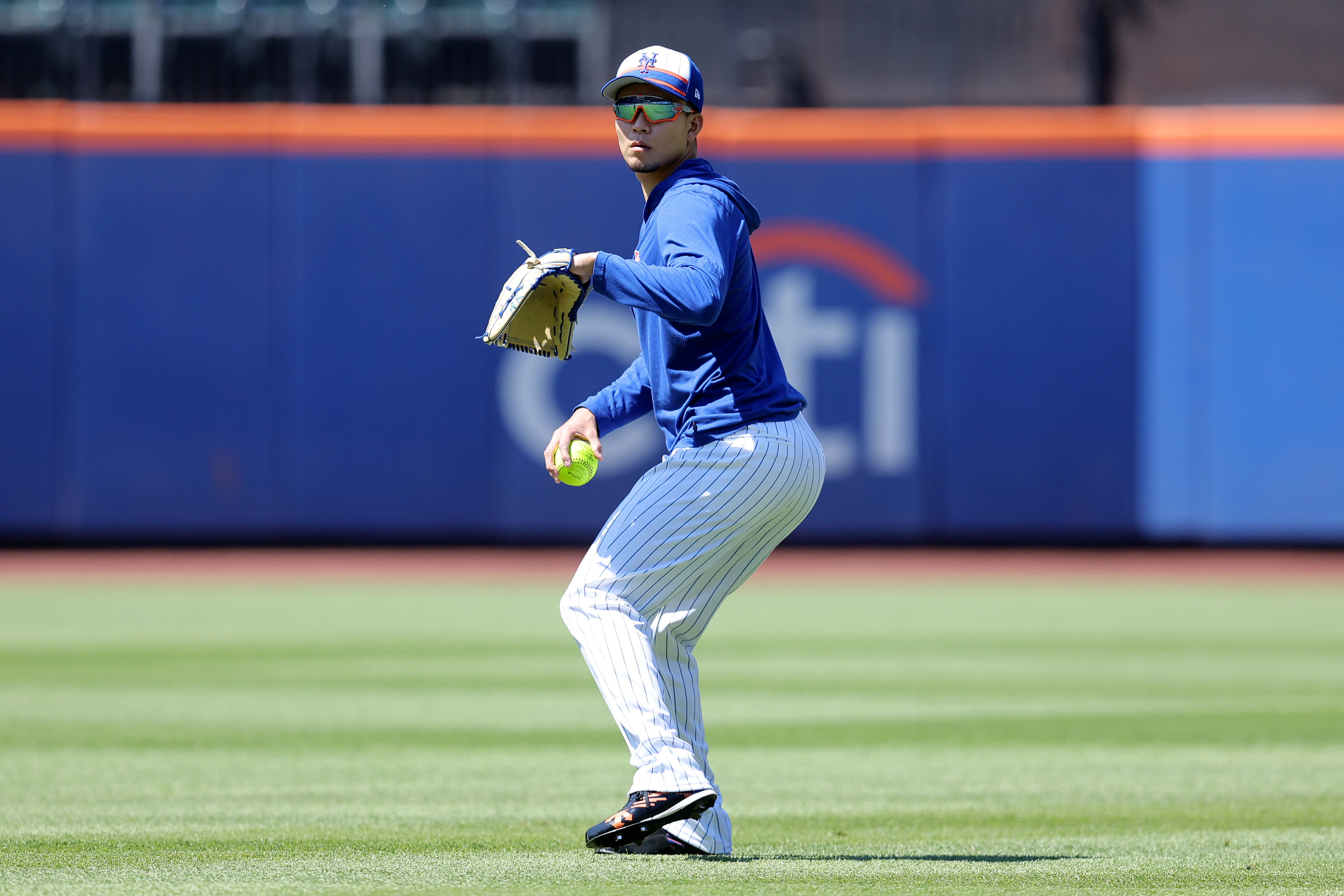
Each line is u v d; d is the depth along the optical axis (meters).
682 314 9.87
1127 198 44.34
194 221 44.19
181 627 30.50
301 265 44.38
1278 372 44.12
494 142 44.56
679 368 10.73
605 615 10.65
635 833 10.73
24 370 43.84
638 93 10.54
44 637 28.98
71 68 47.00
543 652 27.08
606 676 10.63
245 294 44.38
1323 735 18.59
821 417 44.97
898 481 44.94
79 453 44.12
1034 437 44.62
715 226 10.16
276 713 20.23
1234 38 47.53
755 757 17.06
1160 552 46.03
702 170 10.67
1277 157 43.91
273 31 47.28
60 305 43.94
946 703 21.39
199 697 21.77
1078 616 32.69
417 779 15.45
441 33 47.41
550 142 44.62
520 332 10.36
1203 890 10.09
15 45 46.84
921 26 47.75
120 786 14.97
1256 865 11.03
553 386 44.56
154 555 44.88
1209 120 44.03
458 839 11.95
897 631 30.34
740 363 10.68
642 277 9.85
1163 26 47.62
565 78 47.72
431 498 44.78
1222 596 36.59
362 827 12.62
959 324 44.72
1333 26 47.25
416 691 22.36
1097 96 47.62
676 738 10.73
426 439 44.69
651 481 10.76
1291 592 37.28
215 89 47.50
